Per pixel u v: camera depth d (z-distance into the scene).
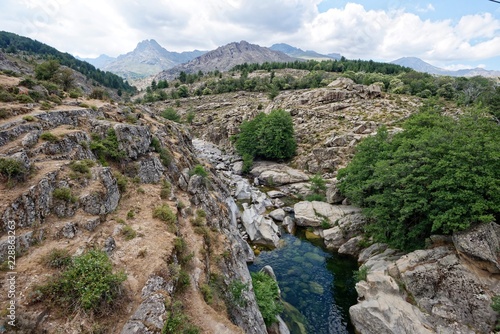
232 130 90.88
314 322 25.00
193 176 33.22
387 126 65.75
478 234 22.97
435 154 27.56
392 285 24.17
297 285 29.84
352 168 41.62
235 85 152.12
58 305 12.20
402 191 28.33
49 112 25.86
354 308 24.16
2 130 20.08
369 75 132.00
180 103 134.50
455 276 22.78
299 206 46.09
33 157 19.78
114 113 36.12
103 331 12.07
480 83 118.38
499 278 21.94
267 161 74.44
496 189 23.25
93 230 17.83
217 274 21.19
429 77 130.12
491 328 20.19
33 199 16.20
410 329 20.61
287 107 90.75
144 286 14.69
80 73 187.38
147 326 12.27
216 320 15.57
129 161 27.97
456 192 24.78
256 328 19.67
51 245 15.16
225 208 36.72
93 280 12.94
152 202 24.59
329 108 83.00
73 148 23.19
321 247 37.69
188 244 22.00
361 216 38.84
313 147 68.81
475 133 27.44
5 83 31.89
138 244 18.25
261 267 32.62
